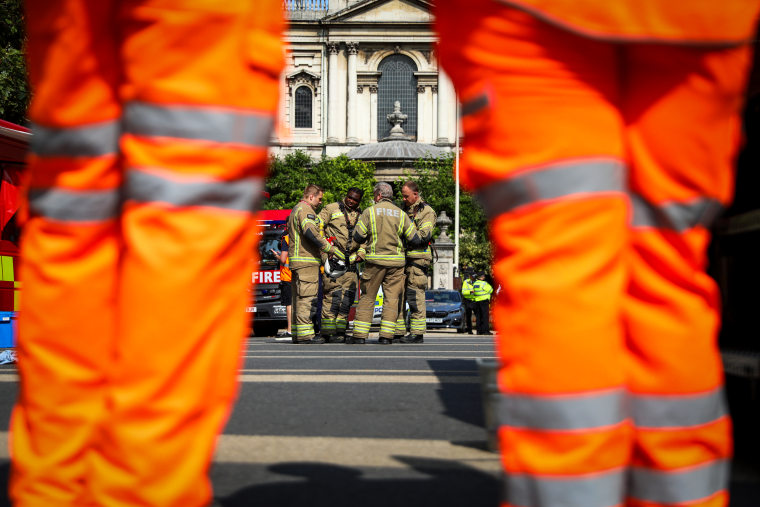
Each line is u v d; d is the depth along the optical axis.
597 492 1.32
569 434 1.30
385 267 10.12
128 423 1.32
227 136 1.34
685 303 1.41
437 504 2.30
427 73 65.44
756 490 2.26
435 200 53.91
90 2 1.42
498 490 2.46
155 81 1.33
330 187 55.41
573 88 1.33
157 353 1.31
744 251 2.43
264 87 1.39
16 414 1.56
